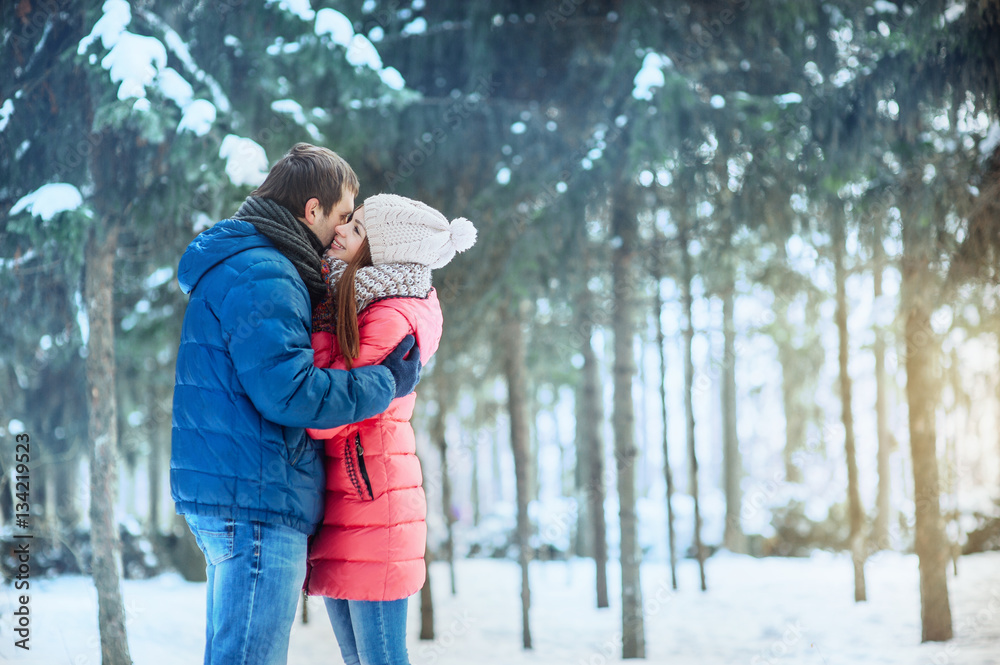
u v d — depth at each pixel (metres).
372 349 1.84
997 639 6.18
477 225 7.14
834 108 6.24
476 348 9.54
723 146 6.62
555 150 7.27
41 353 8.66
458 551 16.52
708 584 10.78
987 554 12.66
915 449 6.61
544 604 10.27
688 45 6.92
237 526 1.68
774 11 6.53
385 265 1.96
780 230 7.04
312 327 1.92
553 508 17.52
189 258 1.81
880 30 6.76
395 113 6.72
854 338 12.81
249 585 1.67
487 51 7.00
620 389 7.76
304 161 1.98
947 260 6.36
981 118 6.10
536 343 10.25
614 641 7.92
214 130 5.24
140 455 14.92
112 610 5.41
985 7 5.21
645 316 11.52
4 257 5.45
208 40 5.86
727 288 9.77
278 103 5.95
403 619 1.95
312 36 5.81
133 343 7.89
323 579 1.90
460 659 7.25
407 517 1.94
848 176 6.28
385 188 7.04
